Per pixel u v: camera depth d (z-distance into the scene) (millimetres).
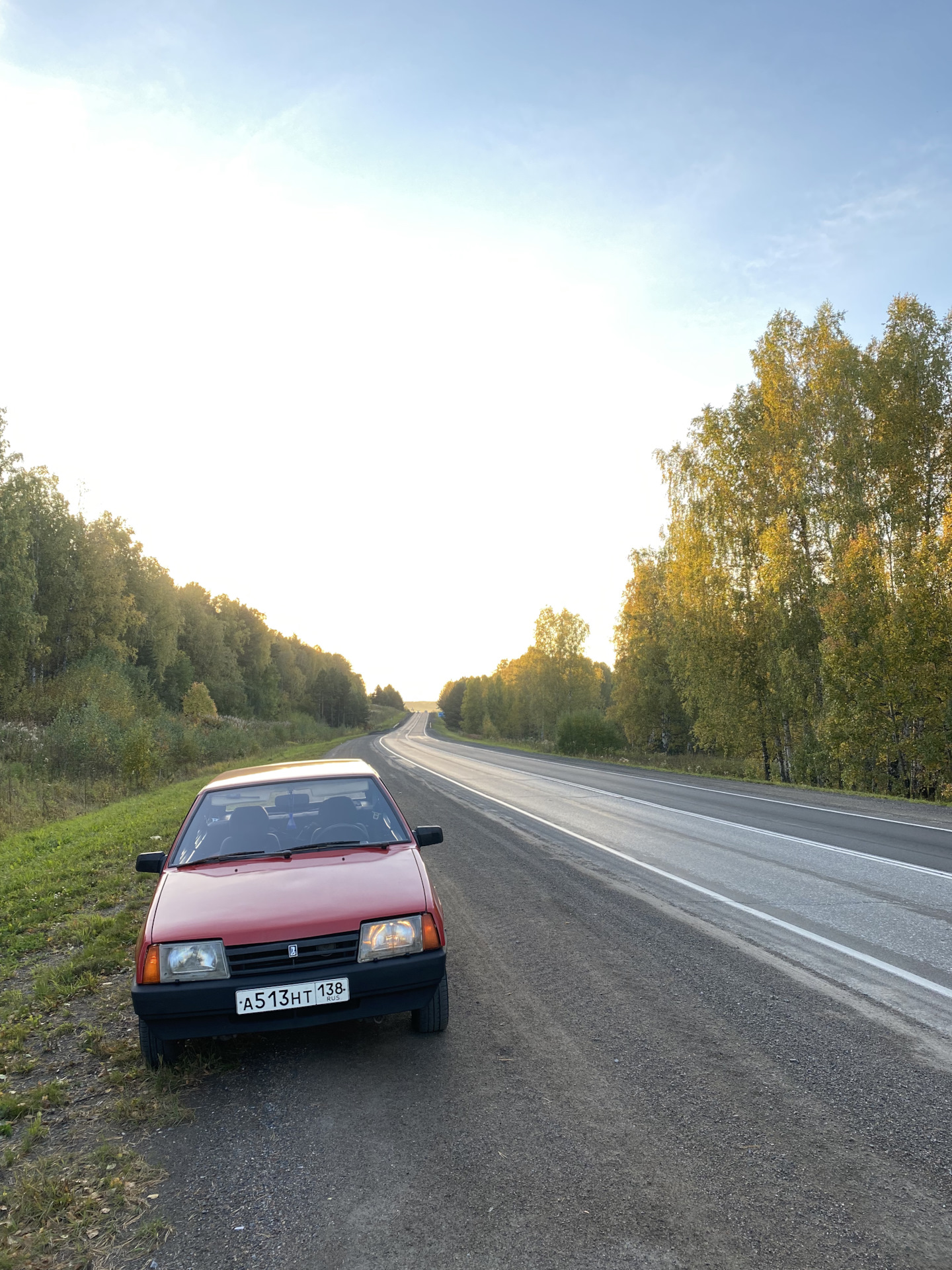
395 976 3984
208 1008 3848
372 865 4711
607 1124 3357
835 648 22125
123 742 24547
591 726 42750
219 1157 3256
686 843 10750
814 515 25781
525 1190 2893
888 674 21219
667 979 5230
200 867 4828
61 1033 4793
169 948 3936
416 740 78750
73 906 8219
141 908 8008
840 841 10531
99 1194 3031
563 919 6910
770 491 27859
